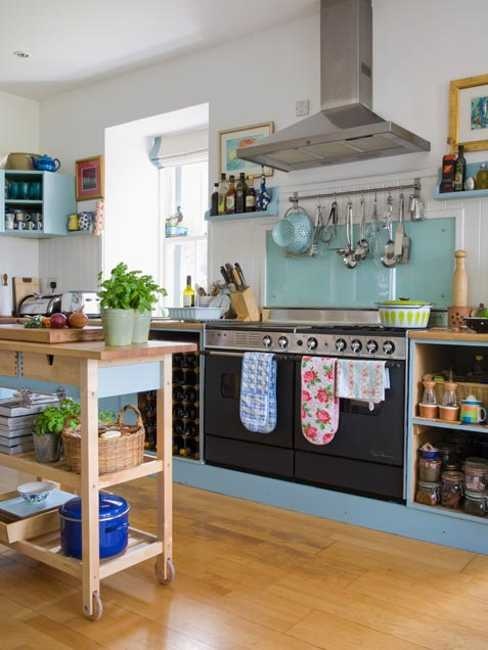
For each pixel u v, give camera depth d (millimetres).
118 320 2006
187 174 5039
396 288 3430
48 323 2193
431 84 3311
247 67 4027
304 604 2037
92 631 1855
